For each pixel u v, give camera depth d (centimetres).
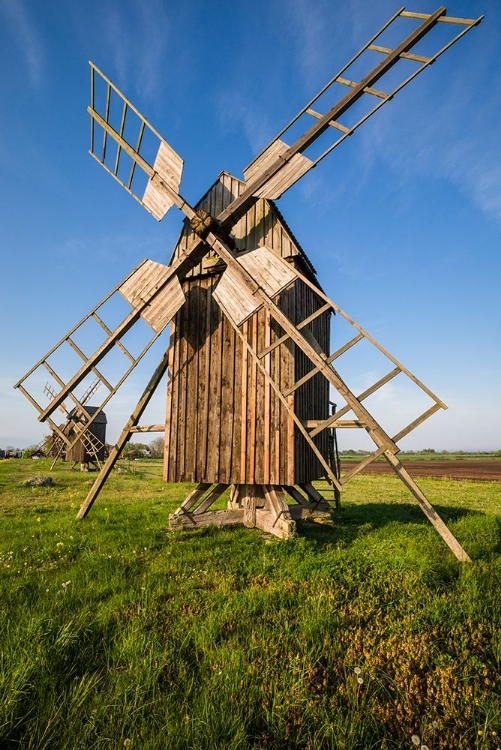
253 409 876
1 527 902
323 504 1067
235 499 994
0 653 341
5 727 273
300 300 974
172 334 981
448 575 576
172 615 447
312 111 841
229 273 877
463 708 307
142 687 318
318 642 384
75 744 264
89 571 577
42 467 3109
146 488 1847
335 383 734
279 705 300
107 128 1095
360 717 295
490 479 2670
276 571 593
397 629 414
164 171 1014
